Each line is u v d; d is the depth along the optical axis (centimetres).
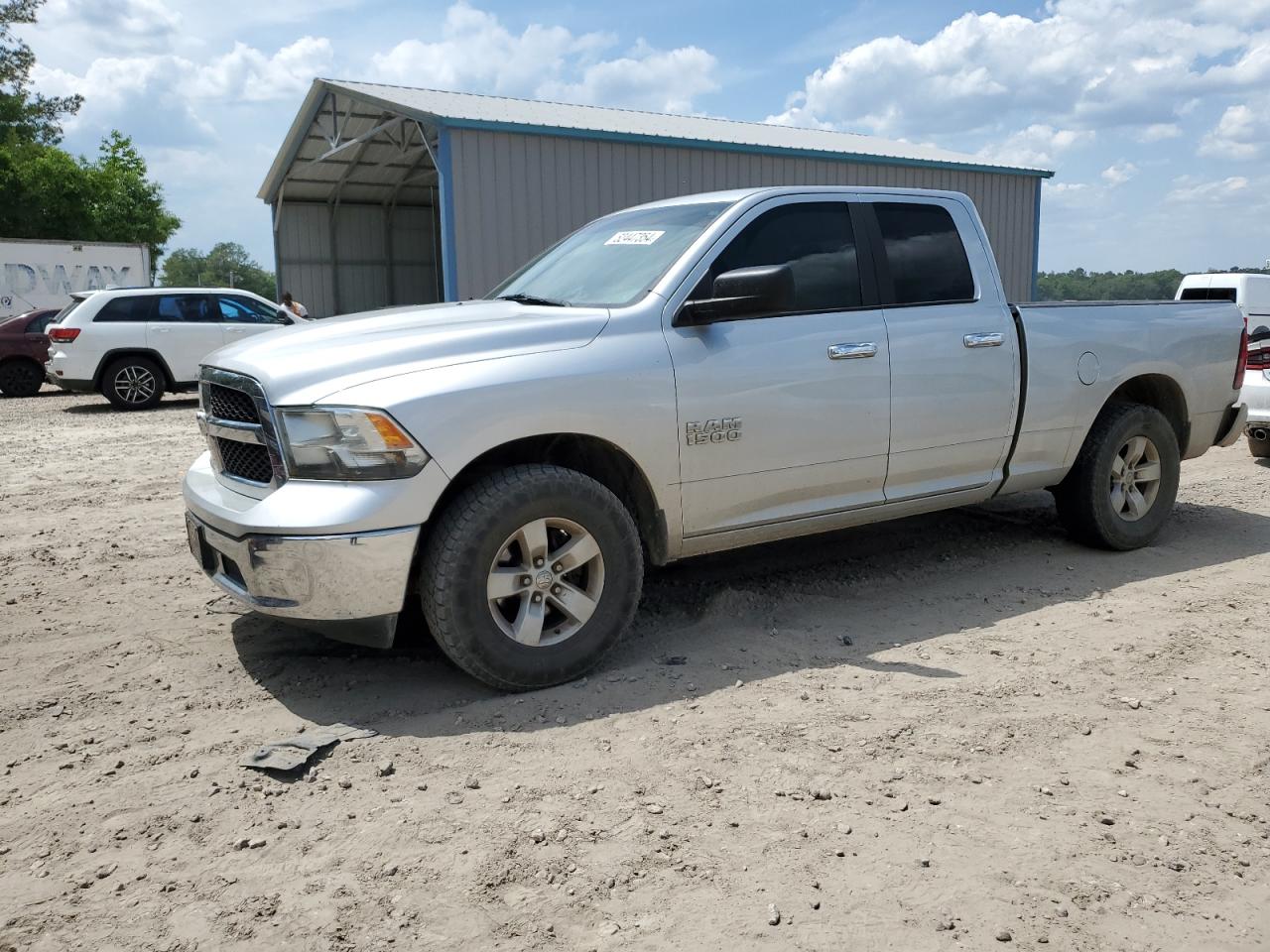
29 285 2527
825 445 456
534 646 388
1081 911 250
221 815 300
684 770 323
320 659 430
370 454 357
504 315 425
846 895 256
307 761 330
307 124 2203
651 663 416
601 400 394
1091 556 579
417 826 291
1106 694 382
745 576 540
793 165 1938
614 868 268
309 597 358
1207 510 702
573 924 245
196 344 1588
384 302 2941
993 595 508
